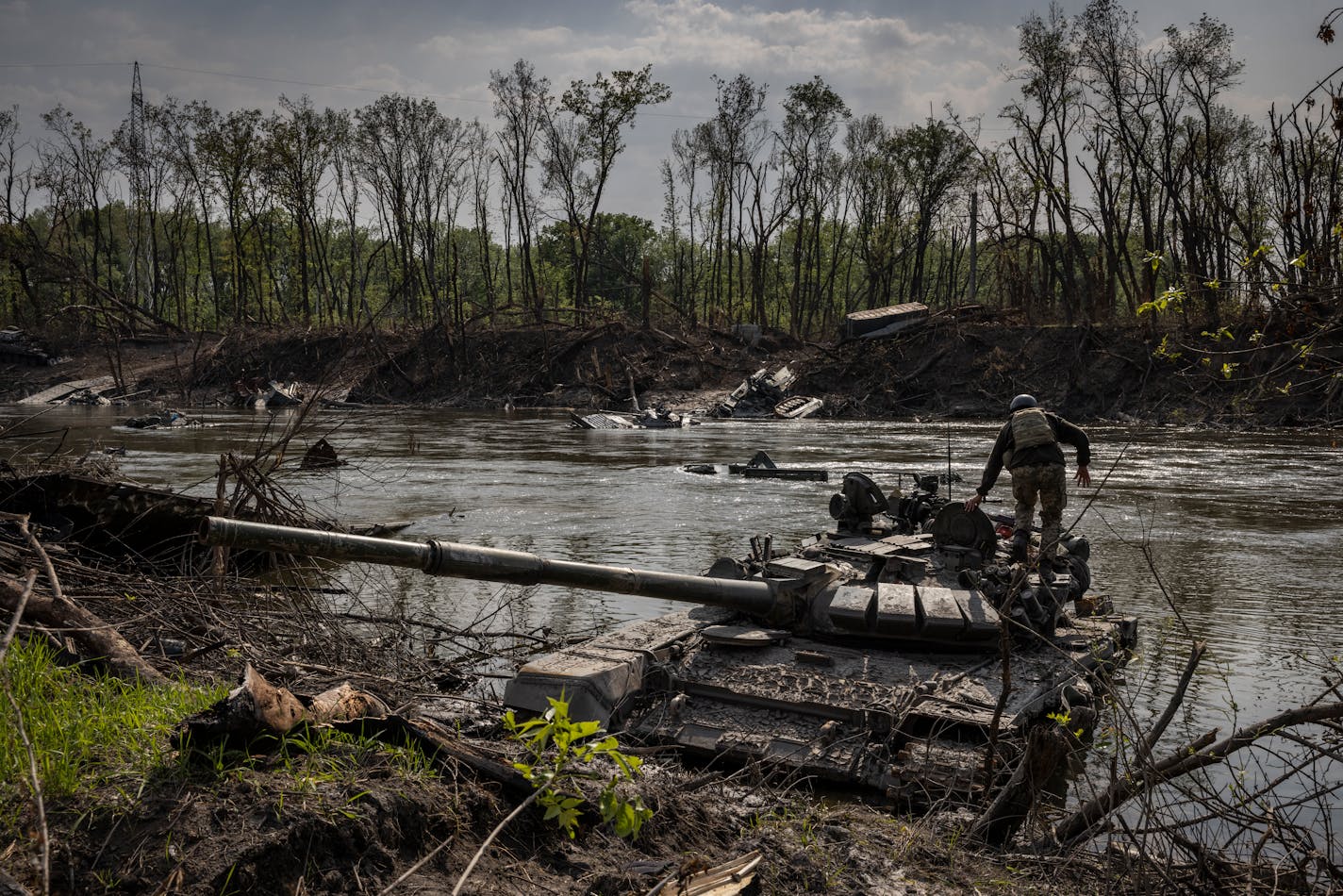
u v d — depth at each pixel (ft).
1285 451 109.91
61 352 219.61
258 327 230.68
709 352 206.49
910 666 28.02
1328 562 50.83
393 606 39.68
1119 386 162.09
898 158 232.53
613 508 67.72
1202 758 18.07
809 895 16.53
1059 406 164.66
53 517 42.93
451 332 214.69
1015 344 176.35
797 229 260.42
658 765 23.12
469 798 16.22
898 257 247.09
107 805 13.88
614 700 25.88
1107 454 106.73
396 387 207.51
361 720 17.34
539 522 61.98
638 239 340.80
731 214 249.96
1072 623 32.81
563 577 24.29
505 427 147.33
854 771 23.30
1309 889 17.56
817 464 96.37
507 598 42.37
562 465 96.12
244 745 15.75
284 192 235.61
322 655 28.78
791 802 21.40
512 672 31.32
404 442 120.78
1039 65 183.11
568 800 13.93
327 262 298.15
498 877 14.90
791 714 25.85
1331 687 17.66
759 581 30.30
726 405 174.91
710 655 28.84
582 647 28.37
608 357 203.62
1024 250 240.73
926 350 182.50
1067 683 27.07
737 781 22.93
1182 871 18.31
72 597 28.94
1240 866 18.39
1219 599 42.73
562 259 329.93
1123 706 20.36
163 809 14.02
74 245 277.03
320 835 14.03
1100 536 58.70
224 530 18.35
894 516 40.27
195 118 234.38
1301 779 23.48
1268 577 47.24
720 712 26.14
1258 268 18.71
